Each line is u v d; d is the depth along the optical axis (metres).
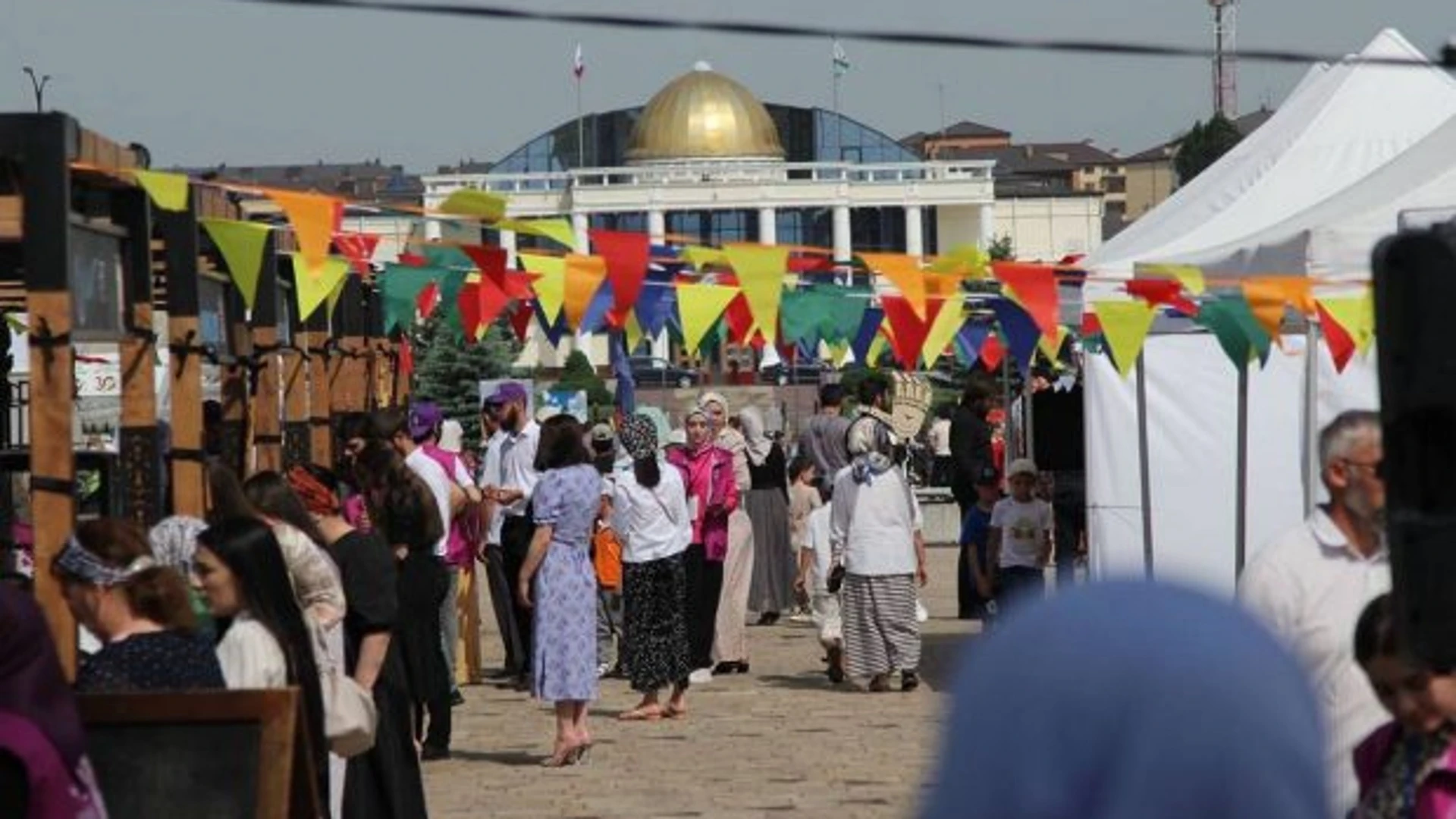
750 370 181.38
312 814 16.81
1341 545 17.16
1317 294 33.09
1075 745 4.48
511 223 24.11
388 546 26.58
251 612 19.30
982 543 46.34
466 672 45.75
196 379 24.14
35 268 18.84
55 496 18.84
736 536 47.16
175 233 23.77
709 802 30.78
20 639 14.15
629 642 39.84
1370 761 13.17
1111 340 30.00
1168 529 42.84
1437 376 9.87
